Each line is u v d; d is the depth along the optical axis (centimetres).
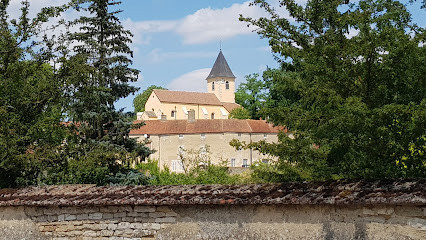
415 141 1012
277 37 1412
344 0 1583
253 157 6975
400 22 1512
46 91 1584
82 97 1892
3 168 1427
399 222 844
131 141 2828
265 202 941
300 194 938
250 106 8419
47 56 1722
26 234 1145
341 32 1296
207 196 1011
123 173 2681
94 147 2528
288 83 1292
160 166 6900
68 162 1764
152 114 9162
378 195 846
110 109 2788
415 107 944
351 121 987
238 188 1058
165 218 1052
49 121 1565
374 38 1073
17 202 1128
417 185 858
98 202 1067
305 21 1507
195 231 1025
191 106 10306
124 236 1078
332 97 1073
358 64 1157
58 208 1129
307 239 930
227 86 12675
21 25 1645
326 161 1216
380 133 973
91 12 2902
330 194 907
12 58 1566
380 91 1127
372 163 1059
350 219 895
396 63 1101
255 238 975
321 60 1212
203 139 6900
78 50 2816
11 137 1442
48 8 1670
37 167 1577
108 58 2841
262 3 1482
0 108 1412
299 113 1171
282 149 1186
